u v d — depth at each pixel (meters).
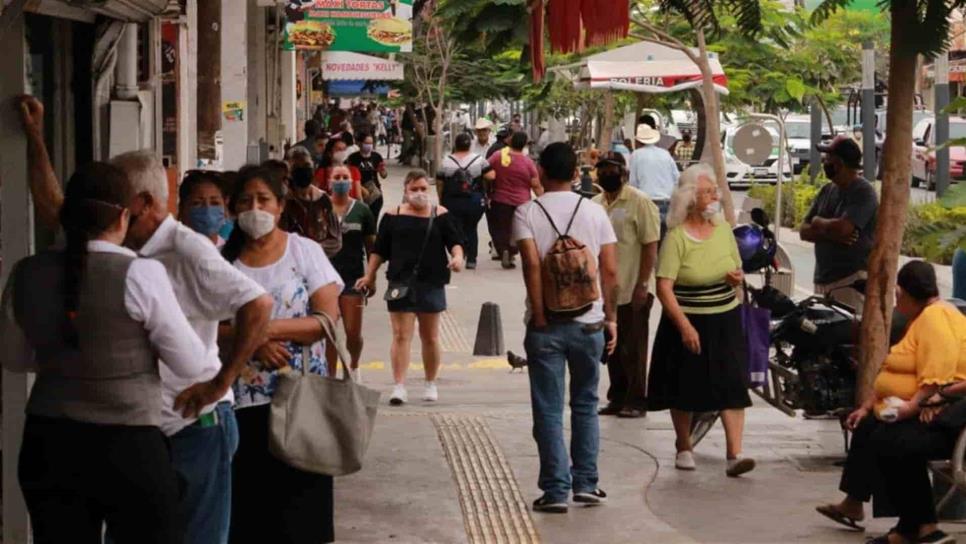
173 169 22.59
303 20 35.44
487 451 15.66
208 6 19.02
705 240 14.34
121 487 7.87
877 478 11.91
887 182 13.98
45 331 7.79
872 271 14.16
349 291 18.70
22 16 9.99
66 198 7.89
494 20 19.41
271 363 9.60
